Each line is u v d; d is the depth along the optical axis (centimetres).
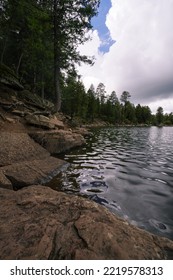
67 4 1541
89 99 7162
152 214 408
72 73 1928
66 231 250
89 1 1569
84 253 219
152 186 577
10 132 835
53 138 1029
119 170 745
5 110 1123
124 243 240
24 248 220
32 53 2280
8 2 1686
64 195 355
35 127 1112
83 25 1641
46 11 1551
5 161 610
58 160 792
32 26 1672
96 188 543
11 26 2111
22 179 517
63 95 4788
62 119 2036
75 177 631
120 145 1523
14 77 1436
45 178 585
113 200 470
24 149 746
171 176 683
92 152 1122
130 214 405
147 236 271
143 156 1062
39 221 268
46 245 226
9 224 258
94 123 6994
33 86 2848
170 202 469
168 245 261
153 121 11444
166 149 1370
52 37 1753
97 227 258
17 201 322
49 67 2680
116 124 8475
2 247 219
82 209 306
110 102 8819
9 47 2702
